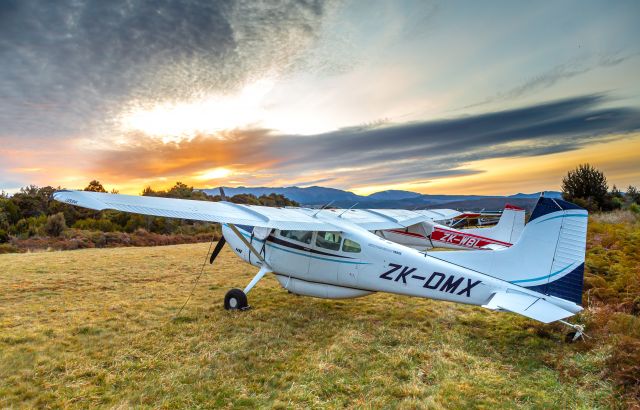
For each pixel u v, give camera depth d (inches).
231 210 226.7
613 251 335.9
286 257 255.6
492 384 146.3
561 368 158.7
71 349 182.7
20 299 275.3
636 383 136.3
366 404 132.9
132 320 227.8
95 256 494.6
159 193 1346.0
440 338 198.7
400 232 476.1
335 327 217.6
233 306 249.6
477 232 442.6
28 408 132.0
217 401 136.3
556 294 188.1
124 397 139.2
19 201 1067.3
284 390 144.7
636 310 215.6
